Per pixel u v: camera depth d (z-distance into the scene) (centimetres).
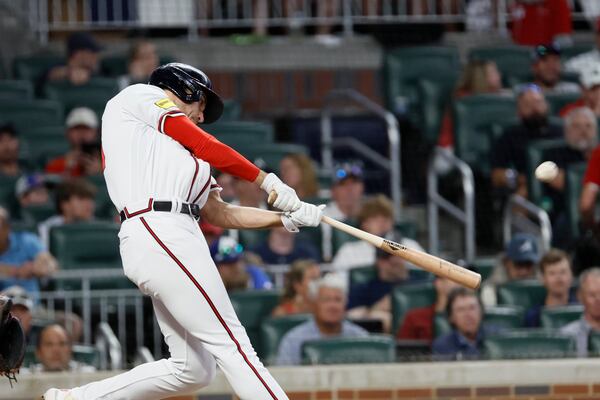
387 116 4178
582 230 3500
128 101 1809
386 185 4231
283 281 3341
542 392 2598
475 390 2588
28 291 3142
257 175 1795
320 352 2709
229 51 4841
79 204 3431
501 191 3909
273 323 2859
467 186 3828
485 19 4981
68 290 3175
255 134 4094
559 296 3141
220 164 1781
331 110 4600
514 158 3922
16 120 4172
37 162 4000
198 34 4988
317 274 3009
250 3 4966
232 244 3105
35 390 2494
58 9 4988
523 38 4725
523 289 3175
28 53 4875
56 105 4219
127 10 4969
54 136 4034
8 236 3216
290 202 1800
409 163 4269
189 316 1761
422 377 2575
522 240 3362
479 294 3177
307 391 2553
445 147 4194
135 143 1791
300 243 3478
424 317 2989
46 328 2680
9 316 1825
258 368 1772
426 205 4184
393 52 4466
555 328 2988
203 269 1767
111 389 1833
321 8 4991
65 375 2508
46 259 3162
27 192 3688
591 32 4969
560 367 2602
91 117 3941
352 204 3638
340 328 2858
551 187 3788
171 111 1786
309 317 2873
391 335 3066
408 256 1806
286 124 4569
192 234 1781
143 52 4409
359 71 4888
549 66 4431
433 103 4294
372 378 2566
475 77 4228
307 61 4856
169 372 1828
